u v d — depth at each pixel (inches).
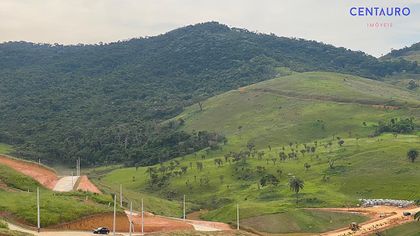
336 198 5693.9
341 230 4628.4
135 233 3481.8
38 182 4394.7
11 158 4849.9
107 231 3262.8
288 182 6565.0
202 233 3452.3
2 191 3818.9
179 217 5487.2
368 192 5876.0
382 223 4621.1
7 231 2613.2
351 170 6599.4
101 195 4296.3
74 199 3801.7
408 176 6067.9
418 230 4345.5
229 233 3651.6
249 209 5305.1
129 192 6215.6
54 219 3321.9
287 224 4877.0
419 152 6727.4
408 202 5393.7
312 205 5506.9
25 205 3430.1
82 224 3405.5
